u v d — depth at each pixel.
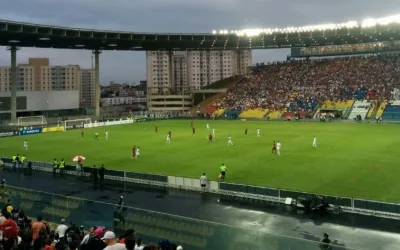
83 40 118.31
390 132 82.25
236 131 89.50
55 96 140.88
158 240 23.36
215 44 140.62
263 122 111.88
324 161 52.75
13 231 17.05
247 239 20.48
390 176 43.69
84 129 102.88
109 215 25.75
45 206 28.59
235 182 42.69
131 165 53.44
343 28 115.88
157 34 124.31
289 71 151.12
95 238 15.23
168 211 34.06
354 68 138.38
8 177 48.66
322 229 29.06
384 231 28.34
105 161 56.66
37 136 89.50
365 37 127.06
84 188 42.72
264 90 142.88
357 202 32.22
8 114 128.00
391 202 34.22
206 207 35.09
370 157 54.69
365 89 124.19
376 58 142.12
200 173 47.53
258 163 52.44
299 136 78.38
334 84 132.38
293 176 44.84
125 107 181.00
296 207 34.47
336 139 73.00
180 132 89.69
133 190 41.53
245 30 121.38
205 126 103.25
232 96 146.62
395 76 126.12
